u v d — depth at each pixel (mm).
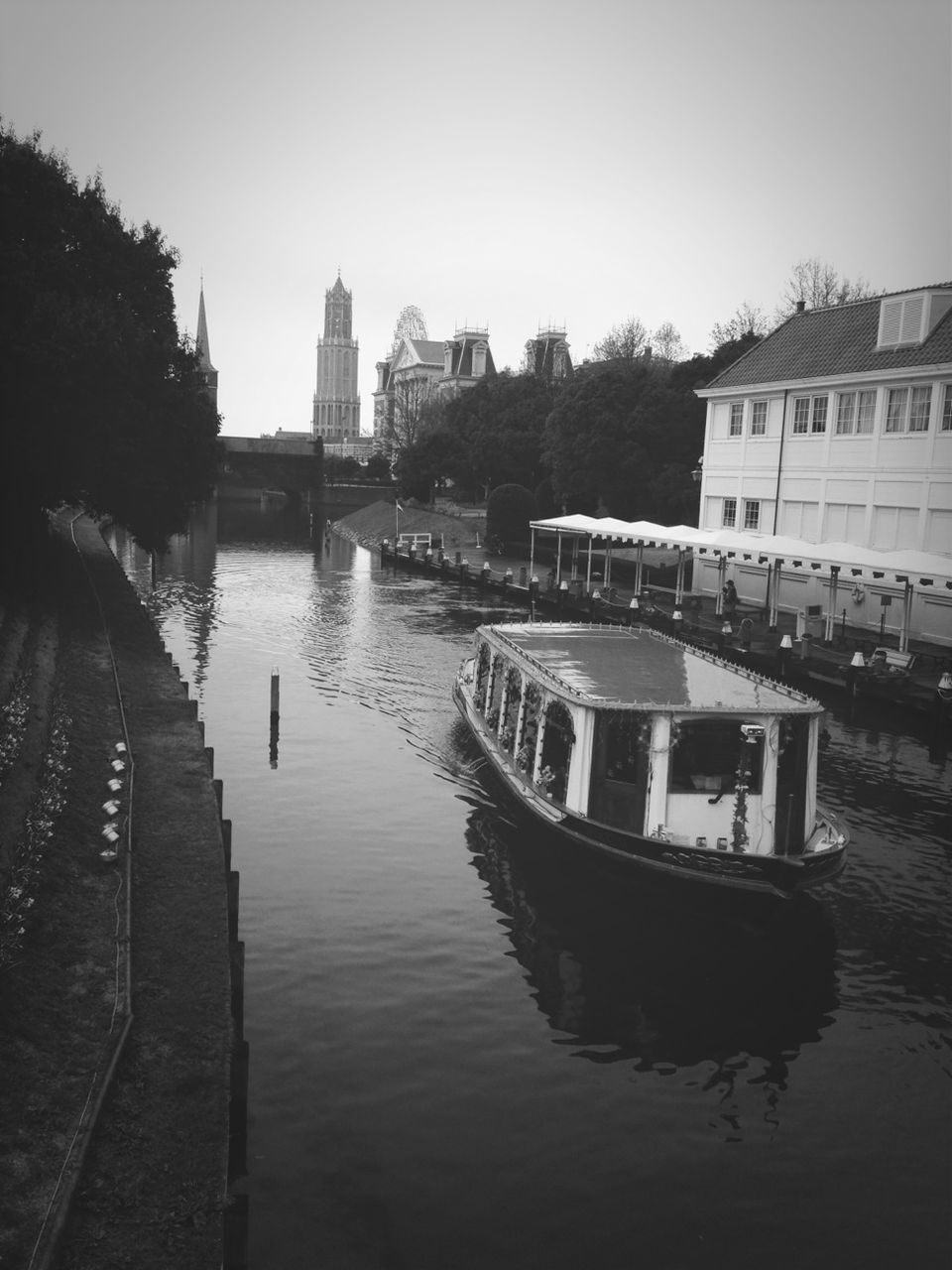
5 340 32594
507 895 18703
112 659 29766
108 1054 10906
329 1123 12312
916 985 16062
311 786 24312
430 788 24312
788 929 17031
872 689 30422
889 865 20359
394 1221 10812
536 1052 14000
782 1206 11281
